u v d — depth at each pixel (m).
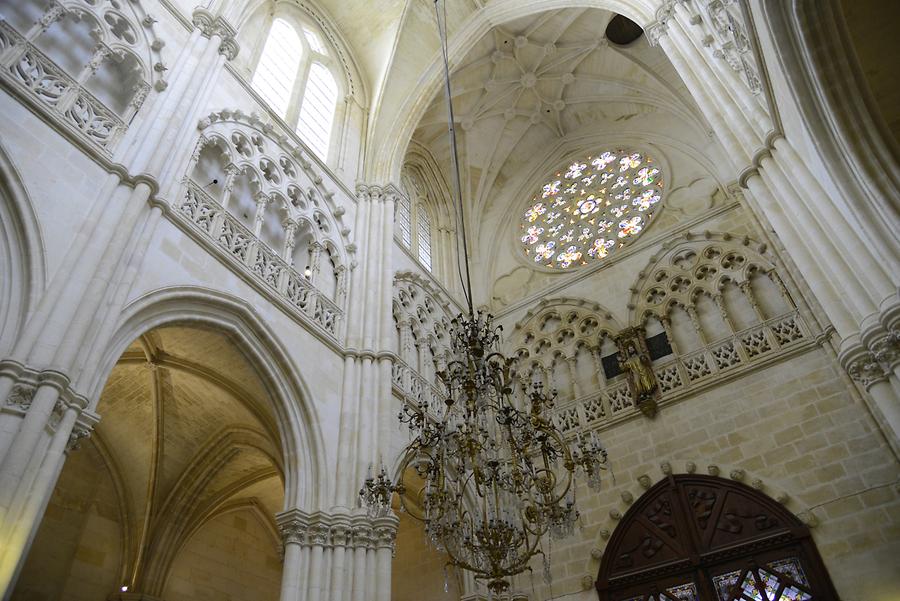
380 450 13.96
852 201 8.35
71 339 8.55
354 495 12.94
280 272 14.16
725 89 12.42
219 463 16.75
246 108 15.32
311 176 16.89
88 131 10.60
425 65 21.62
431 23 21.41
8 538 7.01
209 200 12.90
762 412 15.83
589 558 16.44
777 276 17.47
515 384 20.55
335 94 20.72
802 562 13.77
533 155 26.64
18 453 7.39
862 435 14.24
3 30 9.99
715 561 14.82
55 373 8.02
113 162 10.55
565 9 22.42
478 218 26.11
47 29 11.06
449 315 21.48
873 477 13.69
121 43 12.12
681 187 21.91
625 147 24.62
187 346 13.53
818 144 8.72
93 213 9.83
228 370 13.88
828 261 8.98
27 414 7.68
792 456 14.91
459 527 10.67
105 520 15.57
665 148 23.34
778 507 14.57
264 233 14.75
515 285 23.70
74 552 14.62
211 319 11.95
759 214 18.14
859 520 13.45
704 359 17.55
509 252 24.92
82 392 8.56
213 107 14.16
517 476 10.51
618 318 20.02
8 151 9.07
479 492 10.49
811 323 15.94
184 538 16.58
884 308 7.67
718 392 16.78
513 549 10.23
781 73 9.11
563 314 21.39
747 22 9.91
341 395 14.42
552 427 10.93
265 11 18.38
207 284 11.92
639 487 16.70
